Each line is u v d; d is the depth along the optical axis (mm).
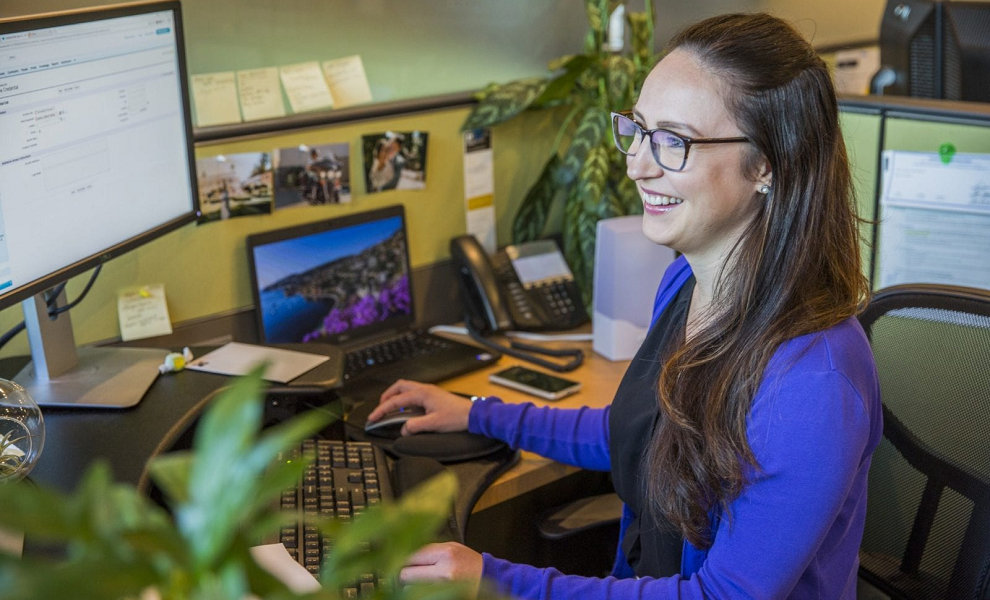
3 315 1383
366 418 1440
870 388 962
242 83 1580
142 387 1255
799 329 936
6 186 1085
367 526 384
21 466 1006
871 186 1763
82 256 1226
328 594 363
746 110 936
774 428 921
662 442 1028
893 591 1228
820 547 997
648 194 1023
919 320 1202
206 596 352
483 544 1362
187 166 1412
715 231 1002
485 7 1880
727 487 966
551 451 1322
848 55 2846
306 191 1659
